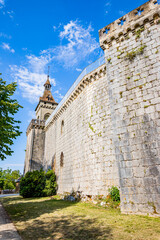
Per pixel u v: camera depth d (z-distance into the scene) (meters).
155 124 8.45
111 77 11.02
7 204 15.20
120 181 8.77
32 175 22.67
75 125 18.22
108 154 12.63
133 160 8.65
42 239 5.14
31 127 33.00
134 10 10.94
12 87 12.06
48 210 10.54
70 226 6.62
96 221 7.13
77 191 15.31
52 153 25.88
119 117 9.87
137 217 7.30
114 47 11.51
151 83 9.17
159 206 7.29
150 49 9.70
